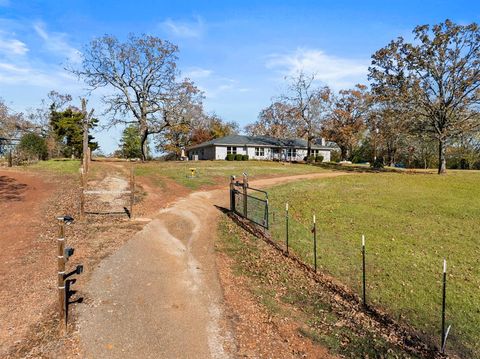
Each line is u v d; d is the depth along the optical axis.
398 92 36.16
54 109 56.12
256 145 54.12
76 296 8.26
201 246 12.36
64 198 18.22
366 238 13.38
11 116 53.12
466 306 8.45
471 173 34.72
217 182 26.25
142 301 8.26
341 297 8.90
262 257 11.44
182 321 7.50
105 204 17.69
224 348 6.64
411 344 7.03
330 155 67.56
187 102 42.81
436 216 16.83
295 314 8.02
